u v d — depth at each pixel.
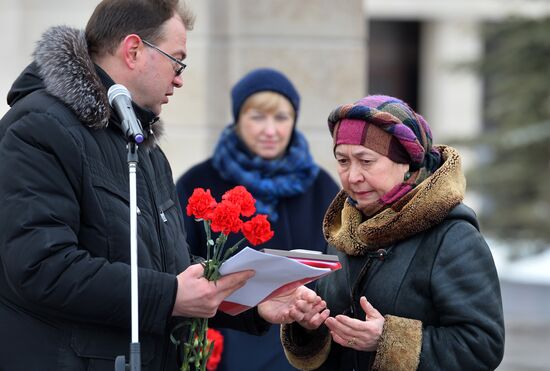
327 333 5.98
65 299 5.29
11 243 5.30
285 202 8.60
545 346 18.03
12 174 5.36
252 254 5.37
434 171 5.77
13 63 12.17
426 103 41.44
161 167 6.18
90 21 5.84
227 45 11.64
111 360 5.51
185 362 5.77
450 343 5.40
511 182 23.47
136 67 5.78
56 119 5.45
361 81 11.34
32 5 12.15
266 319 6.03
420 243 5.62
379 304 5.64
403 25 41.50
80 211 5.50
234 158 8.66
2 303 5.57
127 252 5.54
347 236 5.80
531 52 23.02
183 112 11.73
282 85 8.69
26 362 5.47
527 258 23.56
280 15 11.17
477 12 40.59
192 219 8.39
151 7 5.79
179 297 5.46
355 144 5.58
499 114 23.98
